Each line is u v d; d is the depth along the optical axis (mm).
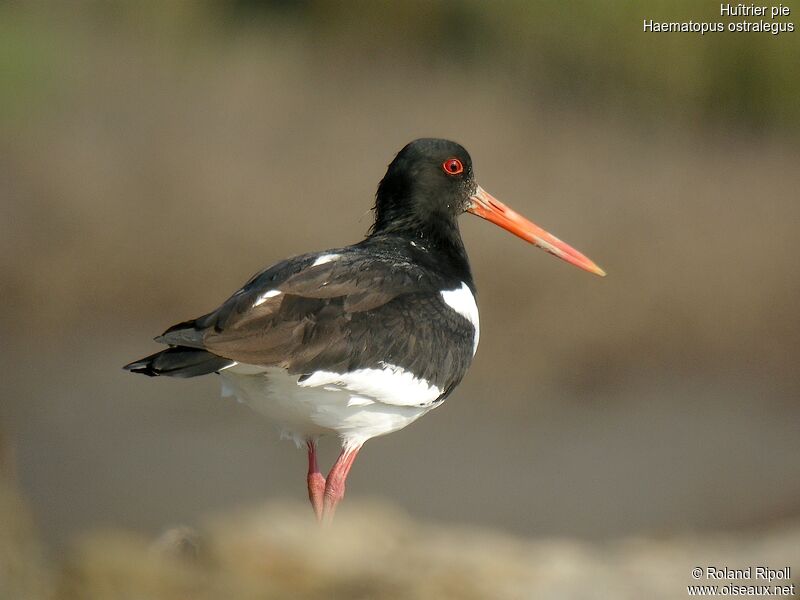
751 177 21719
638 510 13508
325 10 25547
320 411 7277
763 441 15664
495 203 9023
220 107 22328
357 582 6191
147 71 23281
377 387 7234
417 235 8477
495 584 6684
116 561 5520
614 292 18484
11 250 19219
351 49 24625
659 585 6965
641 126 23250
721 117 23641
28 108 22078
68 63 23250
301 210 19812
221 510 12031
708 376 17656
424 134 21734
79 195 20156
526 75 24250
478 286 18281
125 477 13328
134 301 18734
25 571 5094
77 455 13875
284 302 6961
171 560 5789
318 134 21688
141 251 19250
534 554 7594
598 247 19109
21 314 18359
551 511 13516
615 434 15820
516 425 16078
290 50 24469
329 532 6965
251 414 15570
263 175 20469
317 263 7422
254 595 5703
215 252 19219
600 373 17547
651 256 19016
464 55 24797
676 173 21547
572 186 20656
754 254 19234
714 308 18469
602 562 7570
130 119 21938
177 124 21828
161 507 12359
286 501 12844
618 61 24094
